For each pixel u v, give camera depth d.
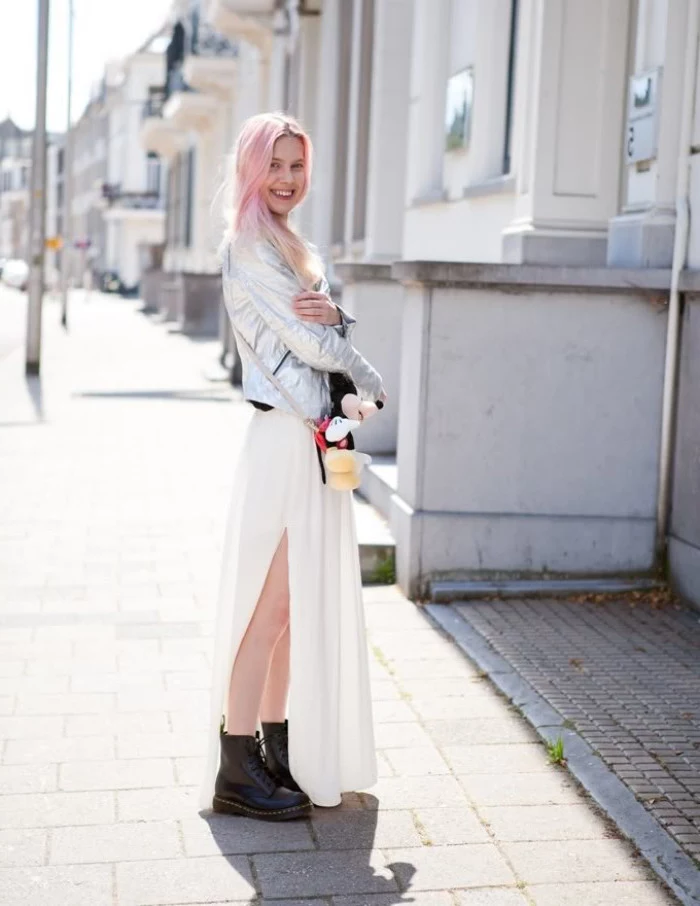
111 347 25.88
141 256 67.06
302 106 16.80
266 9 19.25
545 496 6.42
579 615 6.05
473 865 3.52
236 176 3.69
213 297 30.81
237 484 3.83
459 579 6.41
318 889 3.38
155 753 4.29
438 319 6.30
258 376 3.70
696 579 6.09
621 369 6.36
